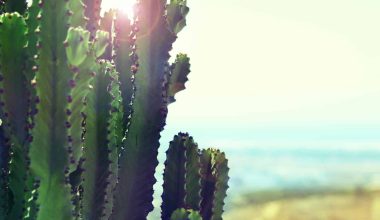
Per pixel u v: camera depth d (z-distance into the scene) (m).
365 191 31.08
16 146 1.51
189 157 1.86
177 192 1.85
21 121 1.52
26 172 1.49
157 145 1.82
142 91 1.80
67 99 1.43
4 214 1.53
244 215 27.91
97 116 1.62
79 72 1.44
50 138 1.44
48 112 1.44
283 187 31.98
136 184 1.79
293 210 28.88
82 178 1.59
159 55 1.81
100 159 1.63
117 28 1.86
